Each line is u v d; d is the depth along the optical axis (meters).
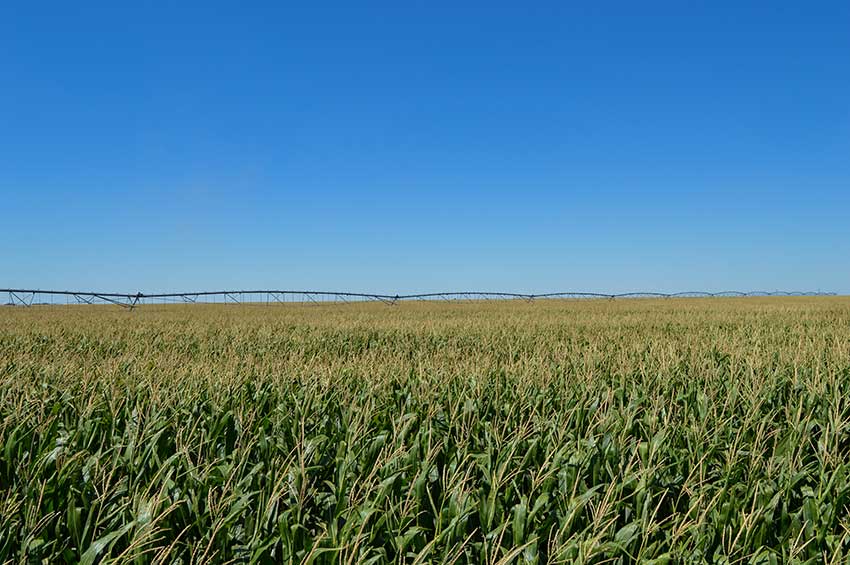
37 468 5.43
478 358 12.60
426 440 6.22
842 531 4.75
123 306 50.34
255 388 9.09
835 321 25.14
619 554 4.20
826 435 6.18
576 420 7.09
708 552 4.37
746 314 30.25
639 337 18.30
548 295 71.19
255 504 4.93
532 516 4.39
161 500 4.46
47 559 3.95
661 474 5.41
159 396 7.79
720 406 8.16
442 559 4.07
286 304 56.72
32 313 37.81
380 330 21.86
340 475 5.15
